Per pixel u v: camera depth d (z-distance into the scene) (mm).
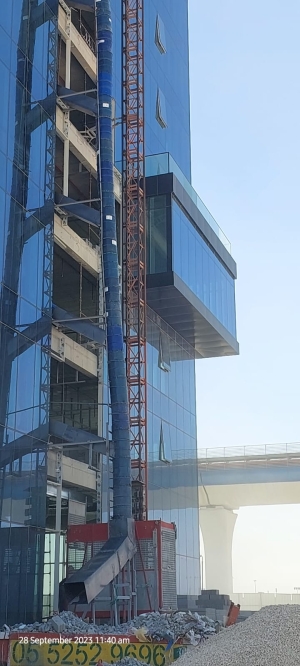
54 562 41219
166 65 70000
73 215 45375
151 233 55625
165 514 55625
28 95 41312
